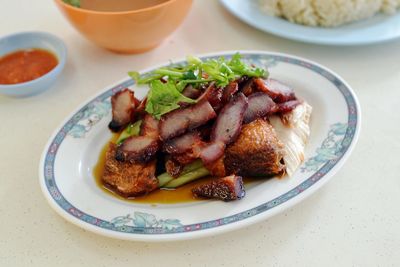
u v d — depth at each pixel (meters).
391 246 0.29
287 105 0.37
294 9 0.48
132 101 0.38
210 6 0.55
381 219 0.31
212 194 0.32
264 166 0.33
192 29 0.52
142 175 0.34
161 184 0.35
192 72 0.36
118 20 0.42
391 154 0.35
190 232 0.29
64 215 0.31
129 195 0.34
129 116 0.38
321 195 0.33
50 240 0.32
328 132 0.35
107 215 0.31
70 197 0.32
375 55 0.46
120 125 0.39
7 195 0.35
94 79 0.46
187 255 0.30
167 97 0.35
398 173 0.34
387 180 0.33
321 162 0.32
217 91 0.35
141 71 0.43
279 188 0.31
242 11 0.50
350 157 0.35
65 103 0.44
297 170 0.33
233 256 0.29
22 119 0.42
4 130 0.41
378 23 0.48
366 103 0.40
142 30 0.44
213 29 0.51
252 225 0.31
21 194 0.35
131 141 0.35
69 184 0.34
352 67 0.45
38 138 0.40
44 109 0.43
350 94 0.37
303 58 0.44
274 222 0.31
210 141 0.34
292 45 0.48
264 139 0.33
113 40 0.45
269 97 0.36
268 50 0.48
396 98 0.40
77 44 0.51
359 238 0.30
